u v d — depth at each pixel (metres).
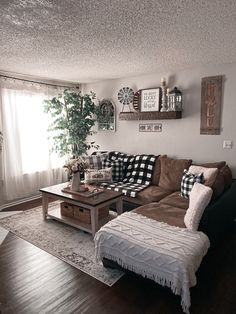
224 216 2.66
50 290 2.03
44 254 2.57
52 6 1.72
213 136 3.54
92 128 5.04
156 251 1.89
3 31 2.17
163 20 1.96
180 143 3.88
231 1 1.65
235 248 2.66
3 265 2.38
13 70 3.79
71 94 4.44
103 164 4.16
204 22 2.00
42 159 4.58
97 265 2.37
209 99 3.49
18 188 4.20
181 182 3.27
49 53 2.86
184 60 3.20
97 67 3.59
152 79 4.05
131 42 2.49
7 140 3.99
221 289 2.03
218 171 2.84
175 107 3.67
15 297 1.95
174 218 2.44
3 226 3.24
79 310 1.81
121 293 1.99
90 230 2.89
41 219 3.45
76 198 2.97
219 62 3.30
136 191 3.38
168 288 1.90
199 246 1.96
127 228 2.21
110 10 1.79
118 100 4.54
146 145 4.28
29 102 4.26
